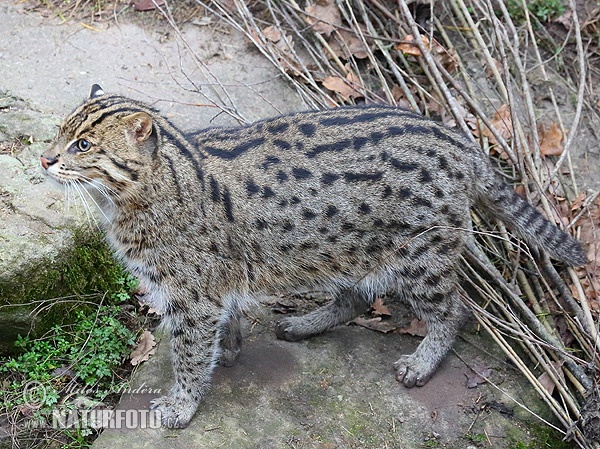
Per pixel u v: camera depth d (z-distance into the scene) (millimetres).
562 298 2064
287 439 1840
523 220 1992
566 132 2332
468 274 2111
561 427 1910
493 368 1986
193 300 1833
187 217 1804
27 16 2445
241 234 1851
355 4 2490
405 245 1890
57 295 1970
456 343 2027
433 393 1939
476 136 2293
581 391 1935
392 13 2467
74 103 2260
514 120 2164
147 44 2418
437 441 1866
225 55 2416
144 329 2016
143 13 2479
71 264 1977
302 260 1895
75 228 1986
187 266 1818
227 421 1858
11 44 2377
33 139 2158
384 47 2381
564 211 2193
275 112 2314
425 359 1955
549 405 1913
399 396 1928
